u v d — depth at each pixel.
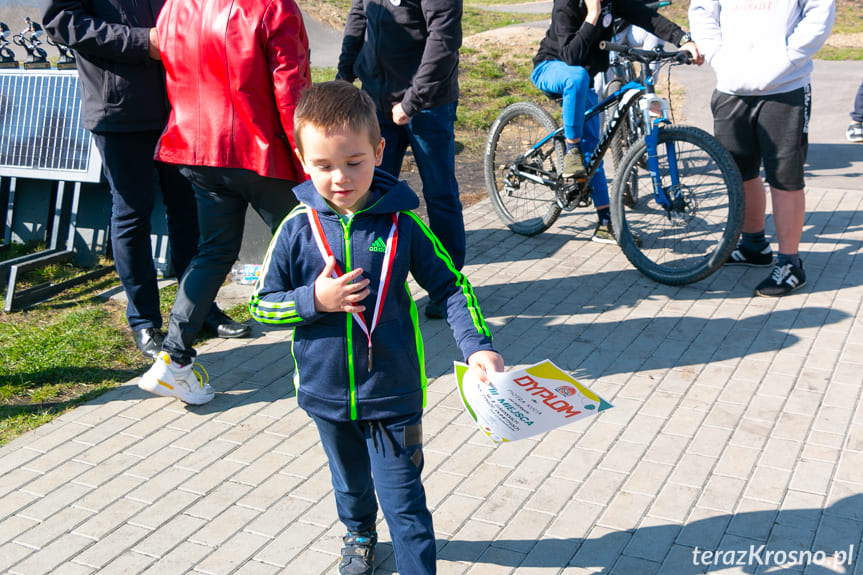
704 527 2.91
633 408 3.72
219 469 3.40
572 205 5.66
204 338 4.64
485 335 2.26
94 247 5.74
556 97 5.52
